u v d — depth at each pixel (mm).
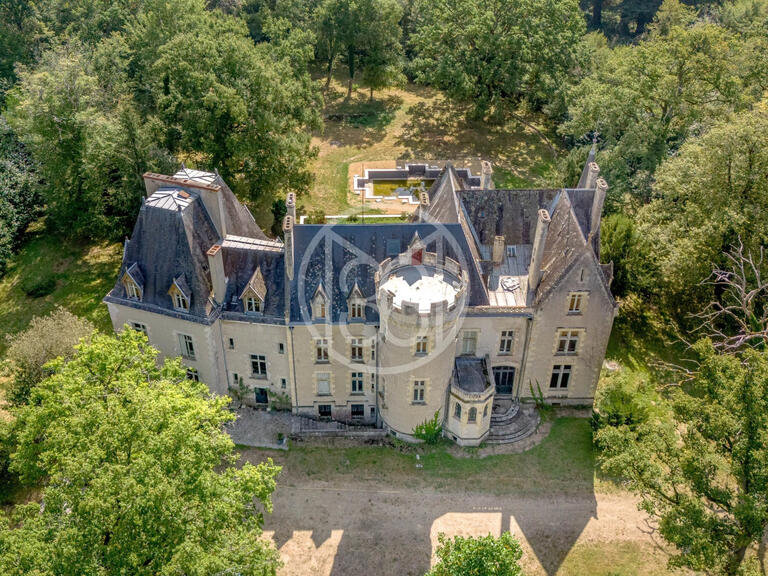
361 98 111438
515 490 50688
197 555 32875
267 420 55594
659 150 80500
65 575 31312
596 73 97375
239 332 52594
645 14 139125
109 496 32844
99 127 67812
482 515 48812
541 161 95062
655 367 63156
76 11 97250
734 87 78312
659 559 46719
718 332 59375
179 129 72938
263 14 118125
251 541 37656
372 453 53156
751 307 60031
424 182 88250
